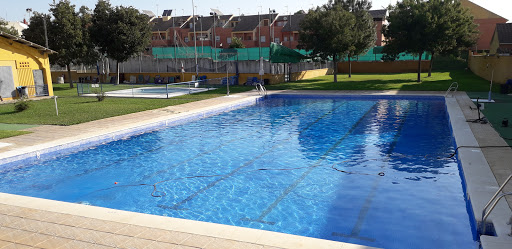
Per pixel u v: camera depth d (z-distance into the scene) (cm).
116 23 3120
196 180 870
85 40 2961
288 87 2808
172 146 1174
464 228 598
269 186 821
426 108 1820
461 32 2772
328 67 4753
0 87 2150
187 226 535
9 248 485
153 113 1647
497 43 3869
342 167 944
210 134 1341
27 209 608
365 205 704
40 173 928
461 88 2394
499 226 507
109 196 780
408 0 2827
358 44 3353
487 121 1270
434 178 841
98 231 525
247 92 2509
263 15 6681
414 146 1125
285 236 498
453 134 1122
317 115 1719
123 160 1032
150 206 725
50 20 2838
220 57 4209
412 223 622
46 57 2412
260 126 1482
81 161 1023
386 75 4044
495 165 789
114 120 1473
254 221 648
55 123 1400
